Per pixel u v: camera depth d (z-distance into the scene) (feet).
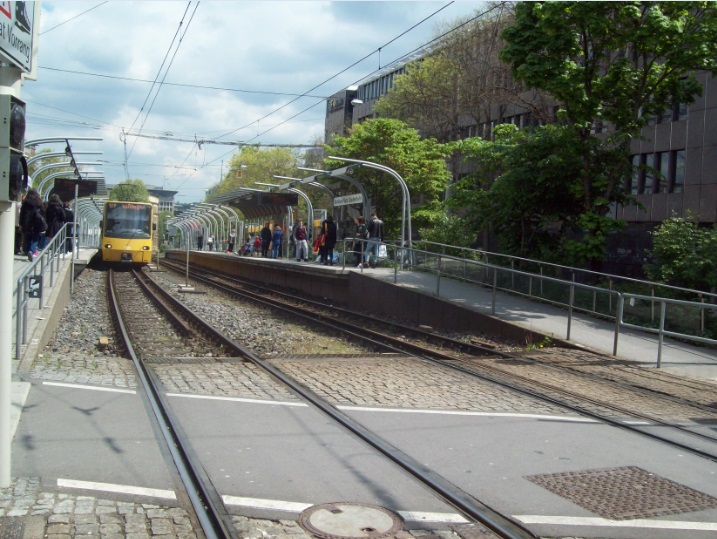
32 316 42.83
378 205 116.16
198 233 224.33
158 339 50.01
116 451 19.98
